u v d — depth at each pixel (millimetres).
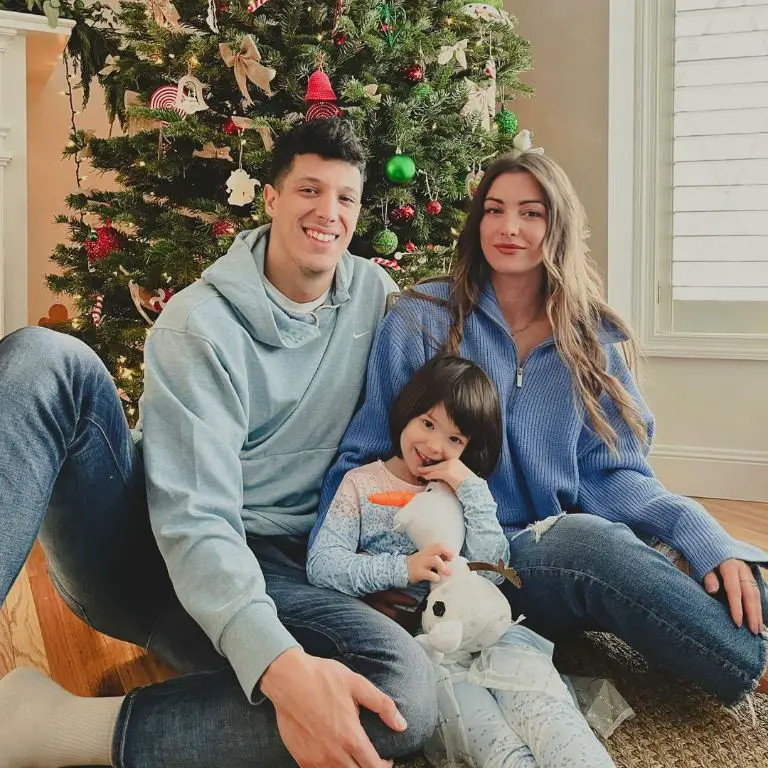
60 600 1869
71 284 2463
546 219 1460
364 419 1432
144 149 2305
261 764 1061
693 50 2930
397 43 2281
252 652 1029
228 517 1176
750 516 2688
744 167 2916
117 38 2727
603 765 1039
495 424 1367
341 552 1269
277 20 2303
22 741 1109
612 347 1534
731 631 1239
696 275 2998
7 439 1050
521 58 2600
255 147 2236
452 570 1243
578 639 1603
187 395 1232
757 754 1211
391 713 1030
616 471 1479
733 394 2955
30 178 3312
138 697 1108
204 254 2256
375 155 2326
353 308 1479
